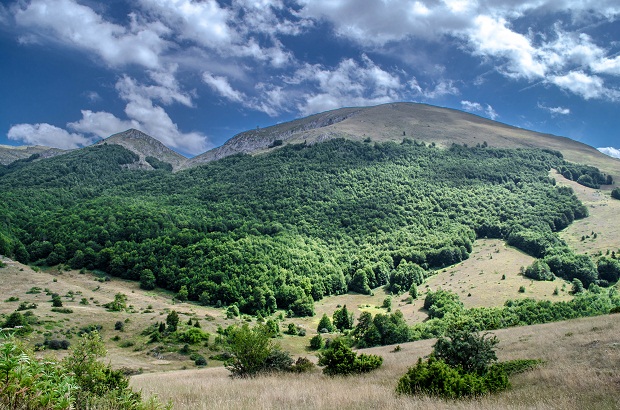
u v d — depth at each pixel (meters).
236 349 25.06
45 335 53.78
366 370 25.08
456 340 18.17
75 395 6.81
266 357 25.66
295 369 25.89
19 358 4.83
